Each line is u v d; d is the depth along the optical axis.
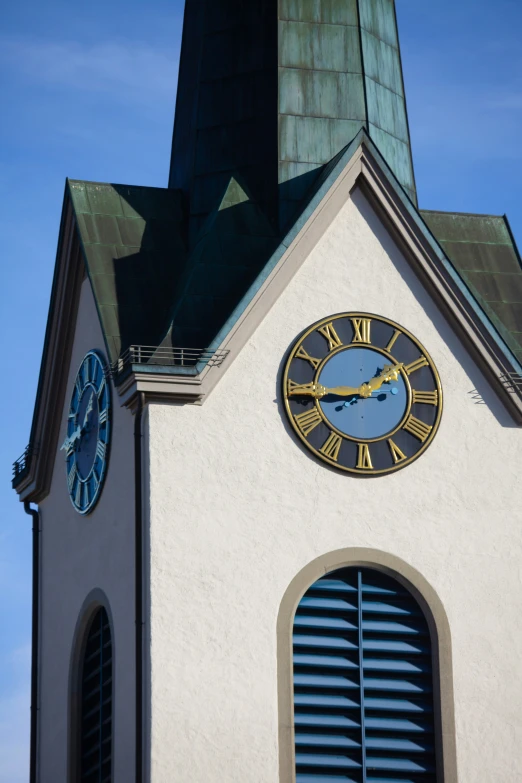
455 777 49.50
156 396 50.34
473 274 55.38
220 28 56.97
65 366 56.00
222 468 50.31
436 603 50.44
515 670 50.38
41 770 54.78
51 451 56.50
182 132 57.53
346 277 52.09
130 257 54.09
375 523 50.66
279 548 50.09
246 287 52.31
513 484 51.50
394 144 56.41
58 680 54.31
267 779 48.69
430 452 51.34
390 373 51.44
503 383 51.91
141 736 48.94
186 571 49.59
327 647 49.94
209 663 49.16
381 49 57.09
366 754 49.47
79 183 55.34
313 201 52.25
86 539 53.50
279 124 55.31
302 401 50.97
